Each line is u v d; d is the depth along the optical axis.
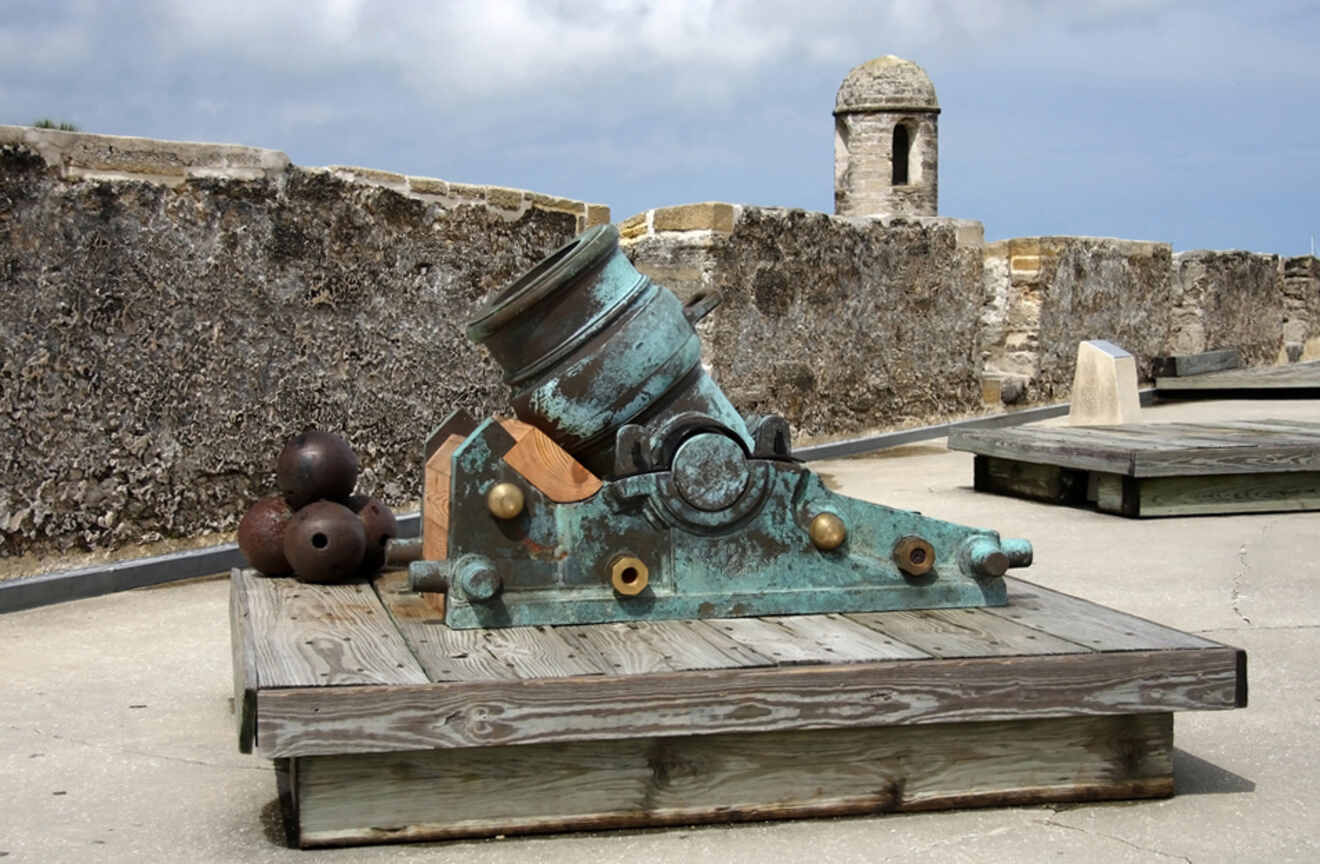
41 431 6.22
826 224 11.38
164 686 4.77
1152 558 6.95
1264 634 5.41
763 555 3.89
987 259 13.52
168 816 3.51
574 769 3.28
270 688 3.07
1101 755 3.55
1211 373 15.27
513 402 4.16
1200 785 3.72
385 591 4.30
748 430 4.19
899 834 3.33
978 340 13.16
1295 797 3.62
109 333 6.45
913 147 20.39
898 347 12.25
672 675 3.22
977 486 9.36
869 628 3.73
